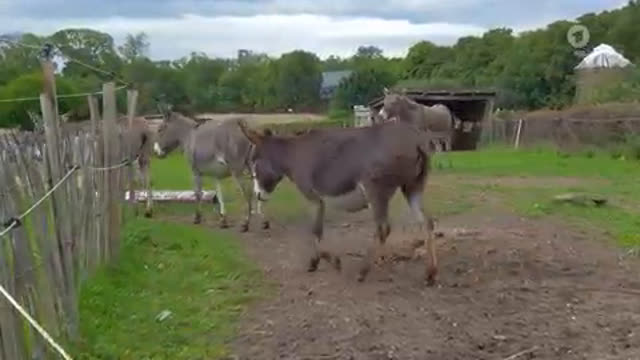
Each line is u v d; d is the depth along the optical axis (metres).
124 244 10.31
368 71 56.59
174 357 6.22
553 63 49.34
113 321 7.11
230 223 12.67
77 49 24.38
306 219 12.88
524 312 7.34
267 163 9.31
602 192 16.22
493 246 10.15
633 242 10.60
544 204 14.20
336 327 6.93
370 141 8.45
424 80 57.94
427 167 8.45
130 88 14.16
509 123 34.69
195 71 49.62
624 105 28.38
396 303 7.68
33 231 5.64
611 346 6.36
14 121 15.85
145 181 14.59
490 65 57.56
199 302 7.85
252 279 8.81
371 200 8.48
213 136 12.18
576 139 28.61
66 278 6.36
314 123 36.62
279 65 58.12
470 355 6.18
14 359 4.89
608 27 58.00
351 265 9.36
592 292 8.05
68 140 7.42
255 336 6.73
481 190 16.80
